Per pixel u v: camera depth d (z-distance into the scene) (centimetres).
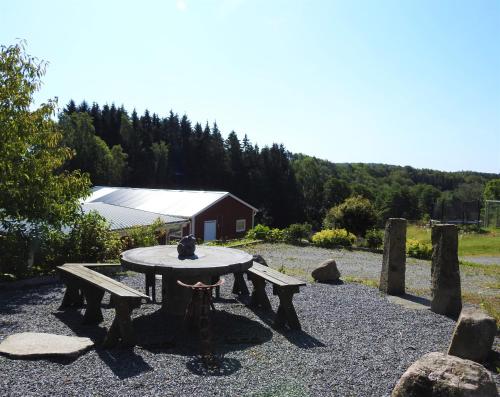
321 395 403
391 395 381
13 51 891
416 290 921
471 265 1456
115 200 3198
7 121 860
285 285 599
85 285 602
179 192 3123
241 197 6075
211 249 748
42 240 907
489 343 506
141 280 890
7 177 860
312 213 6831
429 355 390
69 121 4875
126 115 6831
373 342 564
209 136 6419
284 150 6412
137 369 447
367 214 2147
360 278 1084
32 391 388
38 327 580
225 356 499
